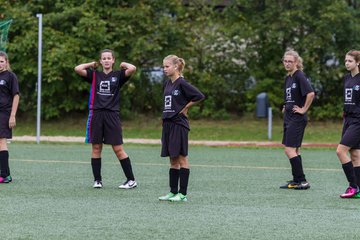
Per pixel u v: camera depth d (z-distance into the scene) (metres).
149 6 93.94
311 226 27.28
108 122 37.75
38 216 28.86
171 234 25.38
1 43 79.50
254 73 95.88
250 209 31.47
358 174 35.78
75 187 38.69
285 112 39.84
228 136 86.00
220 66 96.94
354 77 35.78
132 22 93.50
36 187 38.44
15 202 32.66
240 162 56.09
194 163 54.84
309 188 39.62
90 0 92.44
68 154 60.97
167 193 36.50
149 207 31.62
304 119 39.50
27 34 89.00
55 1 94.31
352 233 25.98
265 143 78.81
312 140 82.94
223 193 37.06
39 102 76.25
